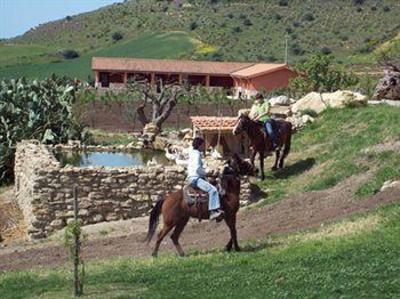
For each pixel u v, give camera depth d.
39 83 44.31
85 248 21.30
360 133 29.58
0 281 17.08
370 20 129.75
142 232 23.52
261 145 28.02
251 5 150.50
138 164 32.72
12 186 36.97
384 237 15.96
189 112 56.19
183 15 152.50
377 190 22.27
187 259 17.09
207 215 17.44
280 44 124.75
